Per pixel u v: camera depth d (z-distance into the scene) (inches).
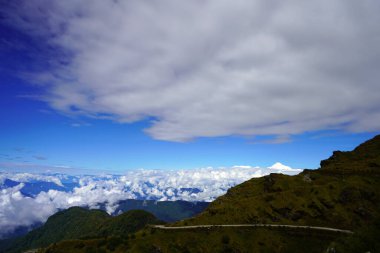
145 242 5433.1
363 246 2967.5
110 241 5777.6
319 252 4697.3
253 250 5012.3
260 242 5157.5
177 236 5492.1
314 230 5275.6
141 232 6063.0
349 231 5108.3
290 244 5054.1
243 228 5561.0
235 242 5187.0
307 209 5915.4
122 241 5703.7
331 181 6919.3
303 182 7185.0
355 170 7308.1
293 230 5364.2
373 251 2839.6
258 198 6545.3
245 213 6048.2
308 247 4901.6
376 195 5979.3
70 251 5669.3
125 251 5300.2
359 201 5841.5
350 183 6368.1
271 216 5930.1
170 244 5285.4
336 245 3191.4
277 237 5255.9
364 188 6136.8
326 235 5083.7
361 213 5551.2
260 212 6058.1
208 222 5905.5
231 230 5531.5
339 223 5447.8
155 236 5585.6
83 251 5595.5
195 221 6028.5
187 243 5275.6
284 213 5959.6
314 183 7022.6
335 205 5861.2
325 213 5733.3
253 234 5364.2
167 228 5895.7
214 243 5211.6
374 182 6456.7
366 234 3125.0
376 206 5718.5
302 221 5693.9
